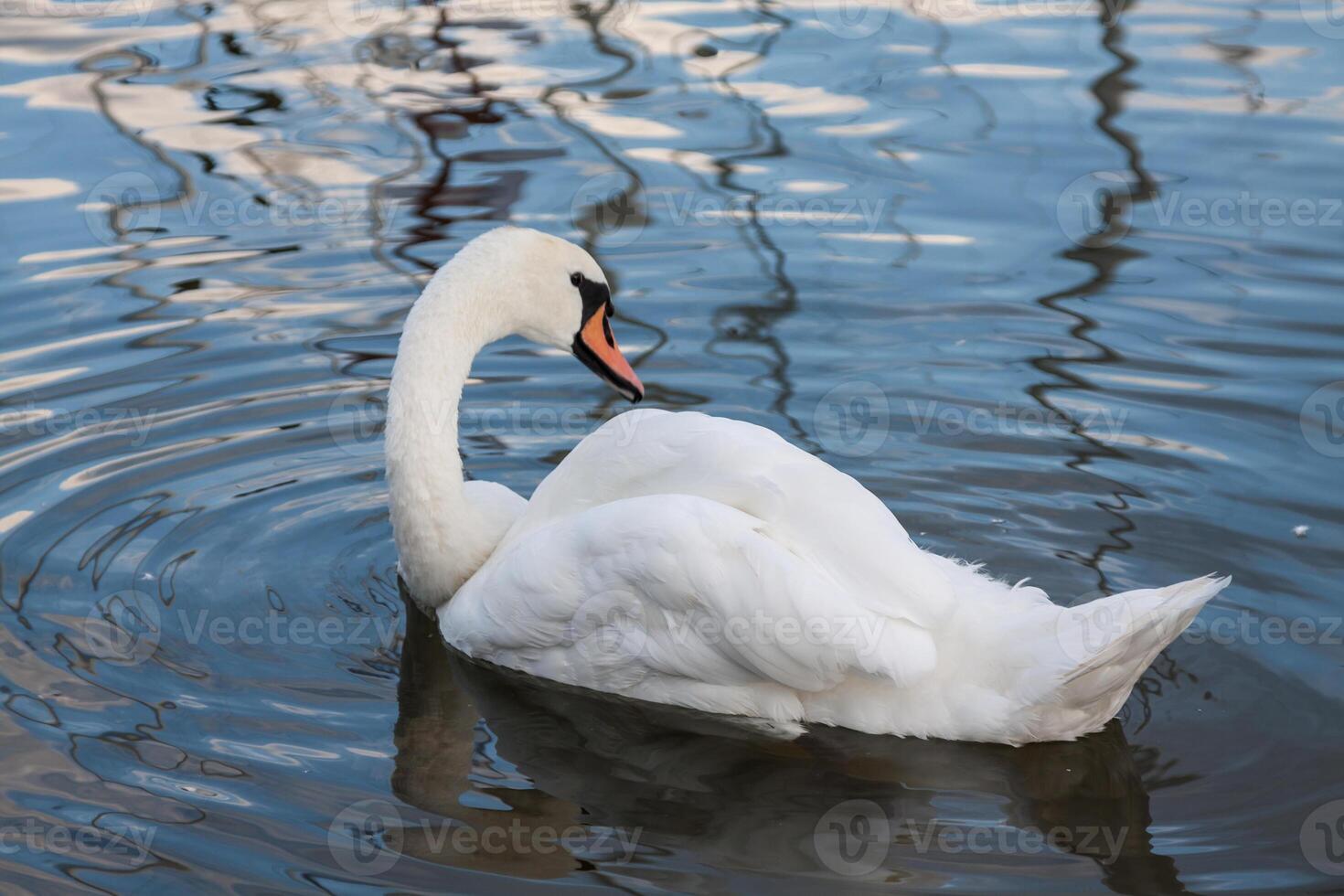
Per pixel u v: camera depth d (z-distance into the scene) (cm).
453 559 1016
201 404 1259
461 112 1884
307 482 1162
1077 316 1385
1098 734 862
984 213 1582
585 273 1066
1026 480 1140
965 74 1962
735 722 905
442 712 913
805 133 1789
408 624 1016
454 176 1688
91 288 1452
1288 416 1206
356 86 1980
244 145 1780
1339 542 1039
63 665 921
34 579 1009
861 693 867
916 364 1315
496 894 732
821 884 743
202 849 759
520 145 1772
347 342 1361
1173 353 1314
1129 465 1152
